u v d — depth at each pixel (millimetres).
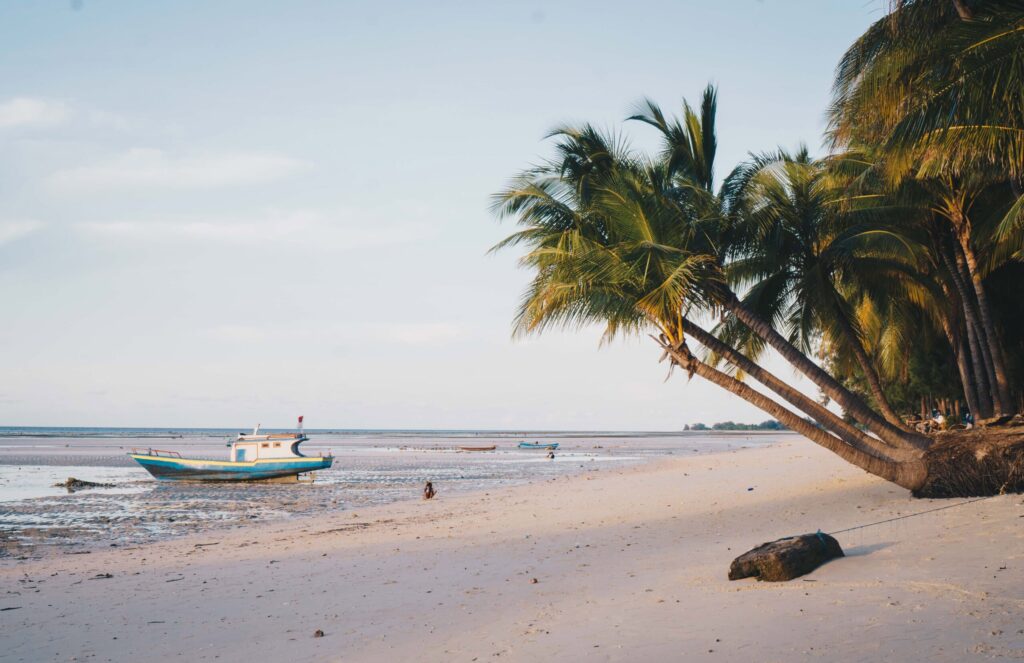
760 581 9547
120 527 25141
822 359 29656
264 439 45781
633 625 7961
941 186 19312
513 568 13305
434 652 7895
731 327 22516
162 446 114188
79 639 9555
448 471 56125
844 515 15594
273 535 21531
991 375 20969
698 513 19312
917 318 25922
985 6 11953
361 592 11891
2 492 39594
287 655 8328
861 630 6793
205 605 11461
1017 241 18484
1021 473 14680
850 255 19781
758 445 112125
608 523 18984
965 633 6375
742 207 18406
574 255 16344
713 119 18594
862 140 18031
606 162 18328
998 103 10984
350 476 51031
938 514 13125
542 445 110188
